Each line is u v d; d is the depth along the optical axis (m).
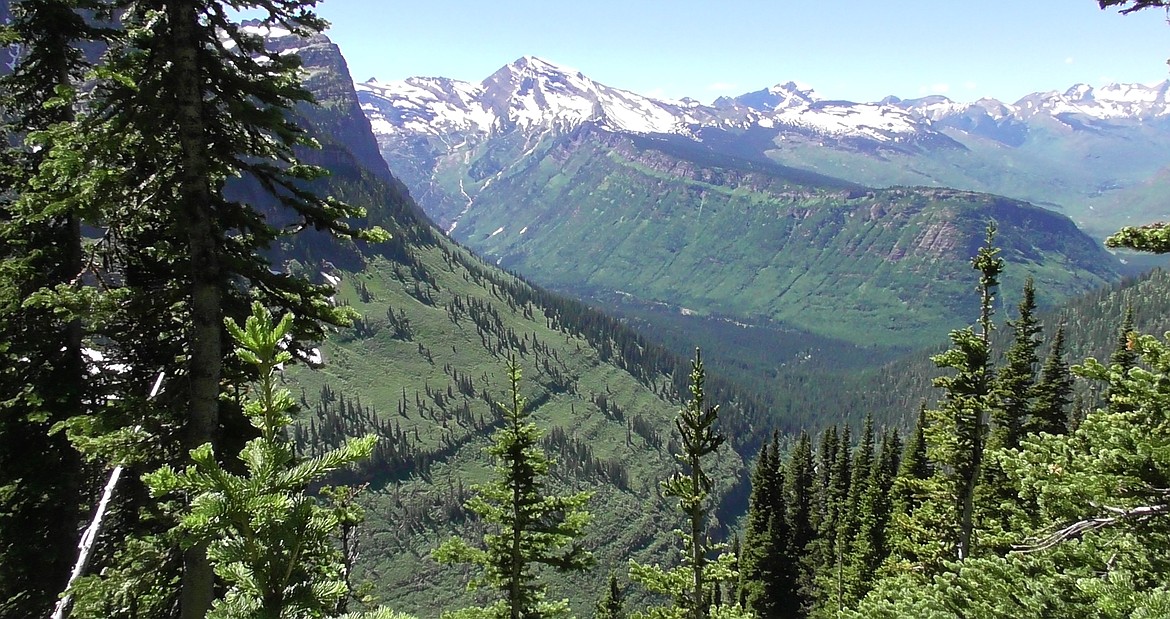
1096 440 8.98
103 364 16.05
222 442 13.17
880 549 41.31
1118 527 8.91
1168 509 8.30
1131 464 8.47
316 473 4.93
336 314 13.19
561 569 18.39
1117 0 7.94
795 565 49.66
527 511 18.33
